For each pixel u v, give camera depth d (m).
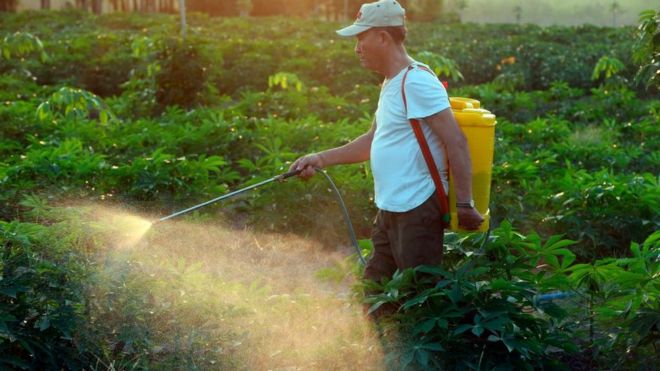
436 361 3.54
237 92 15.62
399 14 3.67
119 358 3.52
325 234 6.43
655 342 3.83
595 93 13.88
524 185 6.84
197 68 12.02
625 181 6.72
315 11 69.81
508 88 15.83
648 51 5.21
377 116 3.80
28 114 9.48
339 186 6.77
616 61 13.57
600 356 3.92
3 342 3.34
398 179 3.68
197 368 3.53
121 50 18.03
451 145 3.53
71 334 3.42
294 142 8.73
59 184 6.51
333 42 19.31
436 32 31.05
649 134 10.79
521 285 3.62
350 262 4.47
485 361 3.54
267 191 6.77
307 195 6.60
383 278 3.79
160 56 12.16
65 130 8.62
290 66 16.31
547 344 3.66
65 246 3.66
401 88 3.60
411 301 3.52
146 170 6.79
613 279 3.95
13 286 3.30
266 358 3.67
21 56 16.86
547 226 6.28
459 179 3.56
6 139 8.43
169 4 67.94
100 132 8.76
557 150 8.95
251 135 8.66
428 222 3.69
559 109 12.79
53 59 16.86
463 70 19.02
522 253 4.06
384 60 3.71
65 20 35.38
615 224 6.02
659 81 5.14
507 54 19.69
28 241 3.53
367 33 3.69
